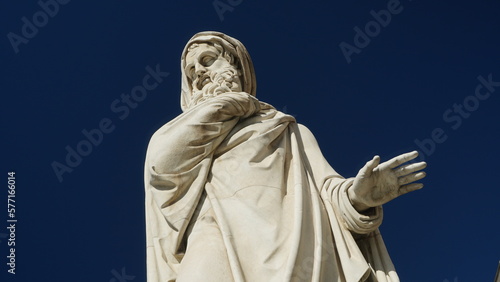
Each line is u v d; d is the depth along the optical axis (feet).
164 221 67.26
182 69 83.30
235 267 58.95
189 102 79.97
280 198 65.46
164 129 70.90
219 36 83.30
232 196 65.72
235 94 71.72
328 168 70.69
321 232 62.23
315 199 65.57
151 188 67.72
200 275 58.49
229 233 61.98
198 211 66.08
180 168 67.10
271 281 58.44
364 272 60.54
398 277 62.23
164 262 65.46
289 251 60.08
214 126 69.05
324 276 60.13
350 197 64.03
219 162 68.69
